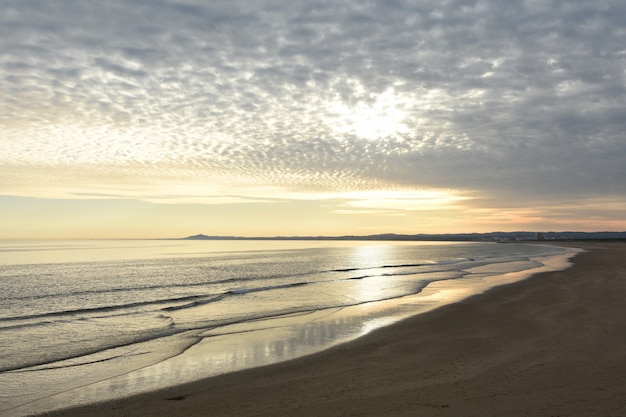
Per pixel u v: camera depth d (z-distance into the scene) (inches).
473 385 278.7
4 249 5000.0
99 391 318.3
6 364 405.7
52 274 1590.8
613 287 772.0
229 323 593.6
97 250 4692.4
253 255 3334.2
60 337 534.0
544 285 854.5
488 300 692.1
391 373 318.3
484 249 4384.8
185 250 4739.2
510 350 366.6
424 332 470.0
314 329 527.8
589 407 231.5
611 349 353.4
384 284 1091.9
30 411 280.8
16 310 802.8
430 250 4436.5
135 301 889.5
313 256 3147.1
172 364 386.3
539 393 257.1
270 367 357.7
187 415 255.6
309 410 248.2
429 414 231.0
